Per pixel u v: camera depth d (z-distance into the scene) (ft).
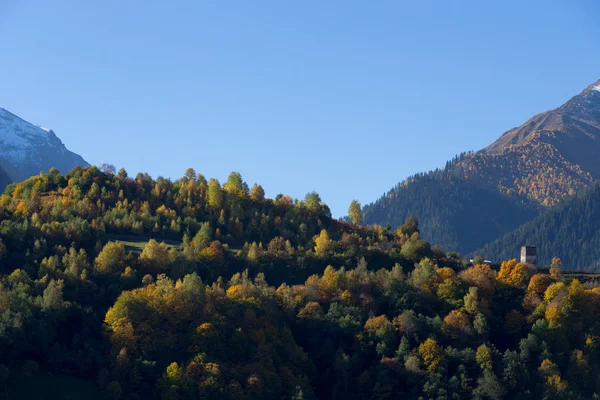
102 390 630.33
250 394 639.76
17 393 612.70
